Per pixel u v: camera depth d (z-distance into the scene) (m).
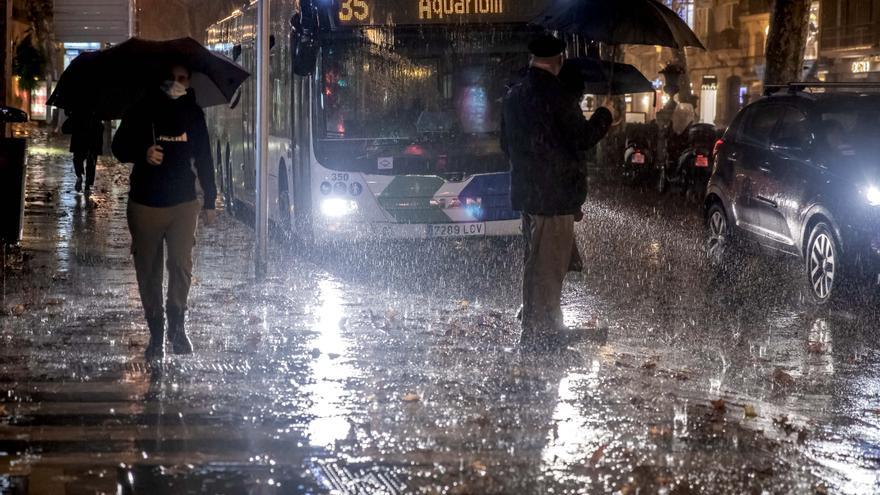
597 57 17.08
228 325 11.41
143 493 6.30
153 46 9.80
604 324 12.16
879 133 14.48
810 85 15.72
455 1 17.05
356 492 6.36
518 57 17.12
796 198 14.34
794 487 6.67
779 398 9.16
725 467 6.99
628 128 47.53
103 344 10.31
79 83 10.17
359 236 16.91
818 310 13.50
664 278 15.95
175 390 8.65
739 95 82.31
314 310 12.47
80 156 27.05
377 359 9.87
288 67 18.44
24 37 70.44
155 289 9.84
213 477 6.60
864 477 7.04
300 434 7.50
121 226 20.70
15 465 6.77
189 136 9.65
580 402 8.47
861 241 13.05
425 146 16.95
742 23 81.94
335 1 16.78
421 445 7.28
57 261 15.82
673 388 9.13
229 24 24.94
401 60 16.92
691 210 28.80
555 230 10.55
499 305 13.22
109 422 7.75
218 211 25.56
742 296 14.43
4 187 17.45
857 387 9.69
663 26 11.97
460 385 8.92
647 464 6.99
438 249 18.39
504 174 17.12
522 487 6.50
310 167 16.91
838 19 66.12
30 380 8.91
